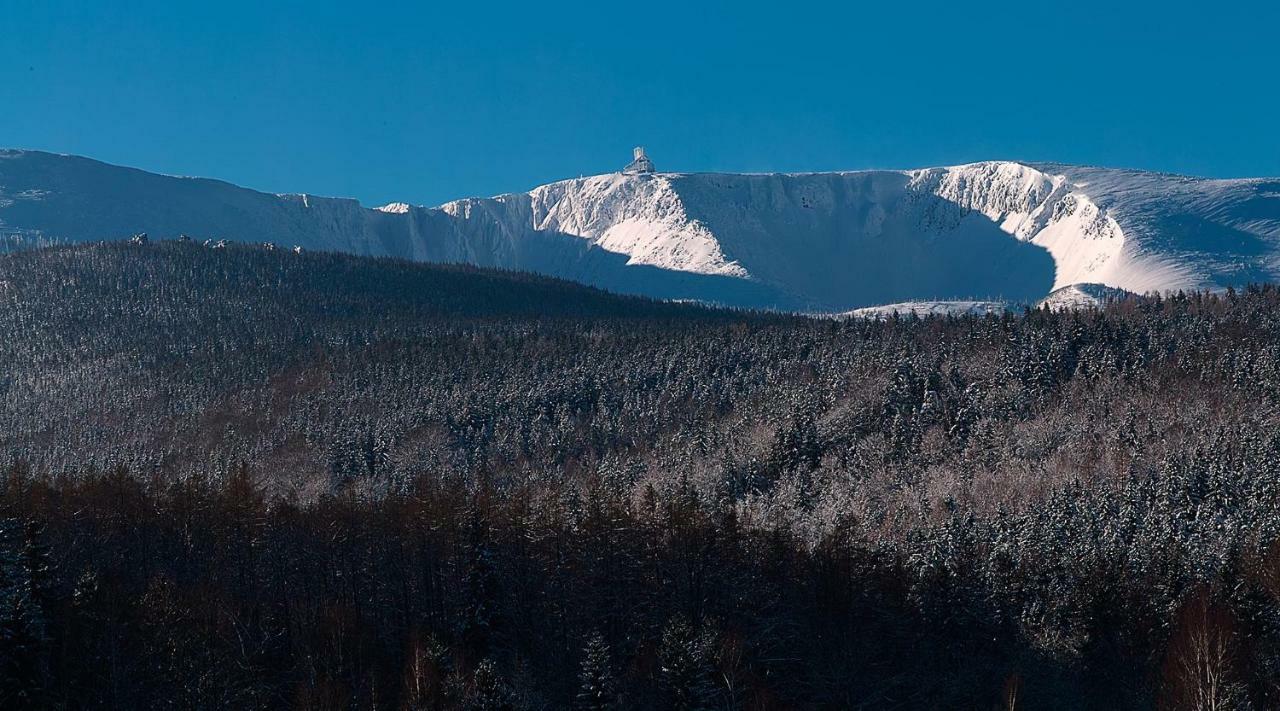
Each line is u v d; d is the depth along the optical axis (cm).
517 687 18362
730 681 17350
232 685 16575
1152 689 18862
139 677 15900
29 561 15288
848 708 19588
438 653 17800
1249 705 16162
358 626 19262
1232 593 19488
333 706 16050
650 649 19025
